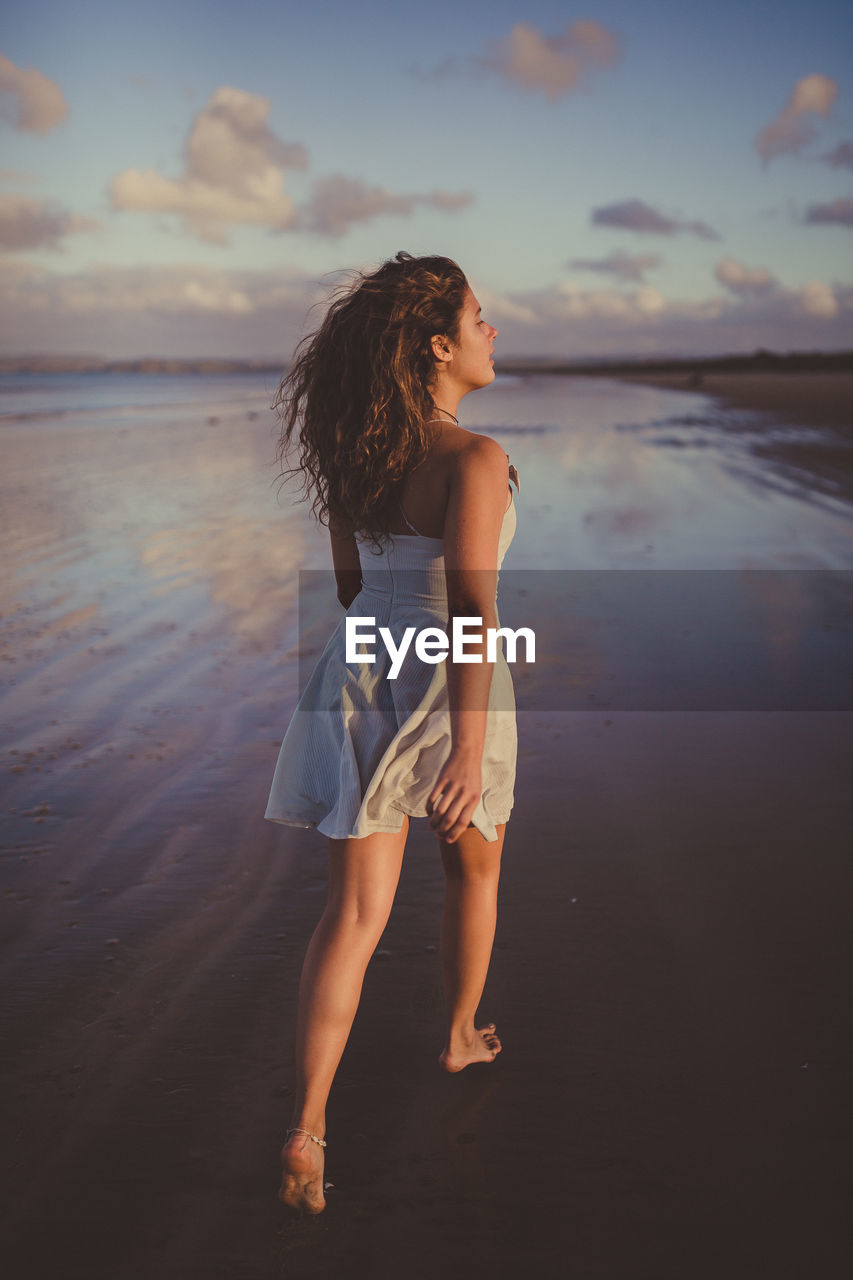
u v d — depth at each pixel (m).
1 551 7.50
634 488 11.27
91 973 2.16
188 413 27.67
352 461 1.57
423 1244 1.44
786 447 16.38
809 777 3.24
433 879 2.63
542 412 28.72
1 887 2.55
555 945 2.25
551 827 2.89
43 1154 1.62
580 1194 1.53
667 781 3.22
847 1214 1.48
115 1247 1.43
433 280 1.57
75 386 64.00
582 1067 1.83
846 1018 1.96
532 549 7.47
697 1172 1.57
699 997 2.04
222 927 2.36
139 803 3.09
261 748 3.56
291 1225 1.48
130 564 7.05
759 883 2.53
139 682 4.34
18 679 4.38
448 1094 1.78
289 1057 1.87
